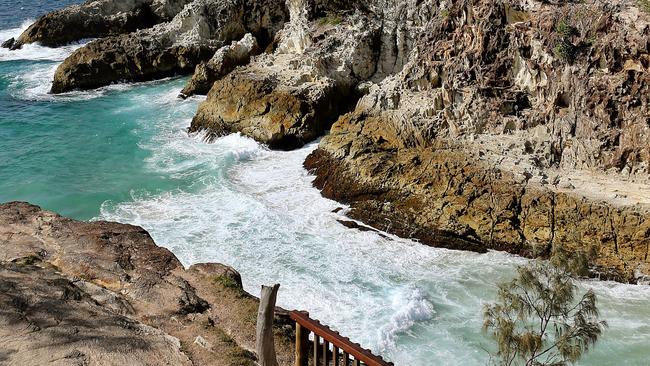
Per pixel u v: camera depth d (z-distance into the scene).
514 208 27.92
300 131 38.31
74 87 51.94
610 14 29.06
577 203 27.08
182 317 16.72
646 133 27.22
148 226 29.66
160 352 14.54
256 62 44.56
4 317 14.79
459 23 34.06
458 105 31.95
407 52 41.25
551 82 30.19
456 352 21.28
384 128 33.28
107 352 14.02
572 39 29.61
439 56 34.03
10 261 18.19
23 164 37.31
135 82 54.03
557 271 18.98
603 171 28.20
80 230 20.70
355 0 46.19
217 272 19.20
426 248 28.09
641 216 25.92
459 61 32.88
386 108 33.88
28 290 16.22
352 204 30.94
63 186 34.34
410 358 21.03
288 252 27.41
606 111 28.11
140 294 17.48
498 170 28.95
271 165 36.22
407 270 26.28
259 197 32.34
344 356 10.83
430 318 23.17
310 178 34.09
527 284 18.41
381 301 24.09
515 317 21.38
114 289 17.70
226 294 18.08
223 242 28.09
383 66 42.06
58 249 19.47
